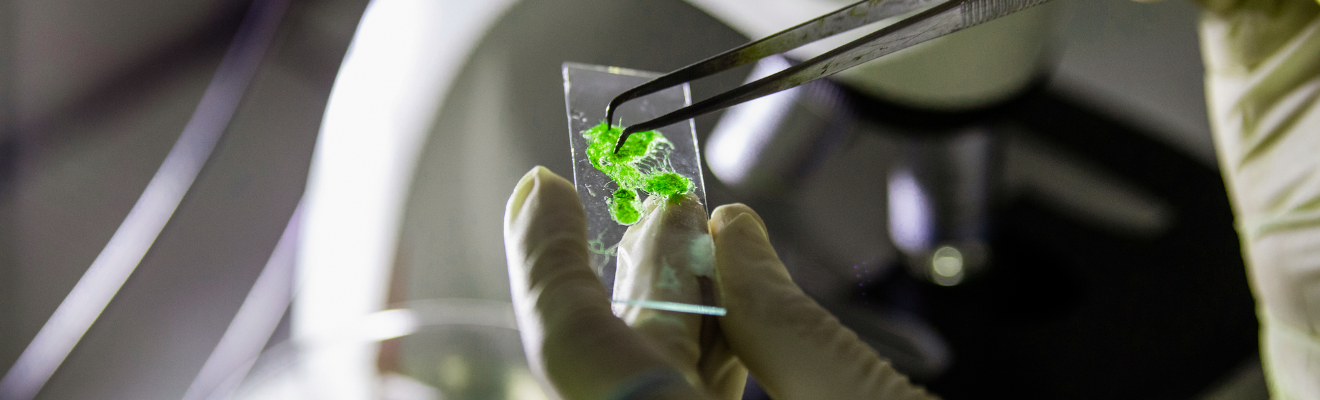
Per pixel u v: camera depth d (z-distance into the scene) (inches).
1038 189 19.7
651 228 12.4
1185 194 19.3
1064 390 17.4
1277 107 14.5
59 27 15.7
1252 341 17.3
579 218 12.2
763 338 12.4
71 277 15.6
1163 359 17.4
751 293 12.6
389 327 16.1
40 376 15.2
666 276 12.0
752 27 16.0
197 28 16.6
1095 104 21.3
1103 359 17.6
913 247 19.3
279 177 16.9
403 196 17.6
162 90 16.4
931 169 18.5
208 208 16.4
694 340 12.3
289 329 16.6
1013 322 18.0
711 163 20.5
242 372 15.6
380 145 17.7
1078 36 22.3
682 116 11.5
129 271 15.8
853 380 12.2
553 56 20.2
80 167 15.8
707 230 12.5
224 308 16.3
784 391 12.4
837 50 11.1
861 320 18.1
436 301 17.0
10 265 15.3
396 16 18.3
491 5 20.0
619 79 13.4
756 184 19.8
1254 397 16.8
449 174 18.0
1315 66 14.1
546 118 19.2
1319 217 13.9
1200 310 17.8
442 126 18.2
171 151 16.3
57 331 15.4
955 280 18.5
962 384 17.6
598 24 20.8
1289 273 14.4
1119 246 18.8
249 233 16.6
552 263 11.8
